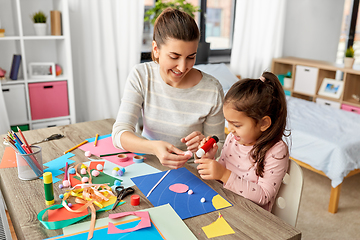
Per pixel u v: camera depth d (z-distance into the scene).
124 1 2.70
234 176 0.95
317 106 2.79
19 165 0.96
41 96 2.44
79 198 0.87
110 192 0.89
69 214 0.79
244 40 3.54
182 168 1.07
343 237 1.79
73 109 2.58
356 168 2.01
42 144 1.24
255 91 0.93
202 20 3.54
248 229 0.76
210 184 0.97
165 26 0.99
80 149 1.20
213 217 0.80
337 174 1.96
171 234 0.73
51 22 2.42
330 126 2.29
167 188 0.93
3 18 2.39
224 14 3.79
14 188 0.92
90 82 2.76
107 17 2.67
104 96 2.81
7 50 2.47
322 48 4.41
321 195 2.23
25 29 2.51
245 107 0.93
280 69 3.91
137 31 2.83
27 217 0.78
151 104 1.23
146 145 1.02
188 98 1.21
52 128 1.42
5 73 2.40
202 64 3.42
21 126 2.41
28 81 2.35
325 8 4.20
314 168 2.12
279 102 0.97
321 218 1.97
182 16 0.98
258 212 0.83
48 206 0.83
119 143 1.11
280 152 0.99
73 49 2.68
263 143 1.00
